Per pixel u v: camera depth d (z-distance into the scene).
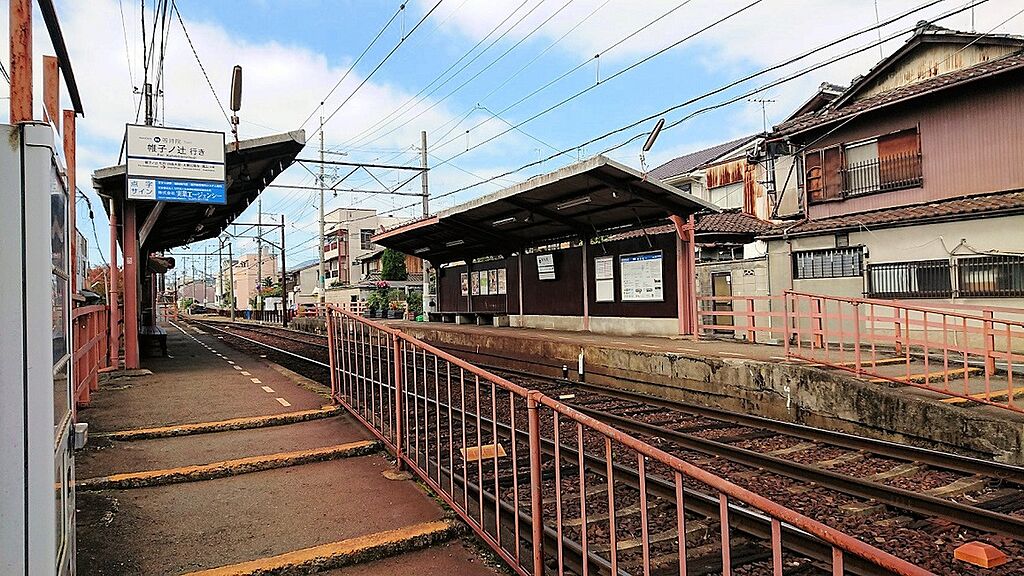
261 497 5.37
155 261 24.23
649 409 10.32
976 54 16.97
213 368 13.30
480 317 23.88
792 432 8.47
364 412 7.59
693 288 15.13
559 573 3.61
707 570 4.40
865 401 8.68
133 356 13.02
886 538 5.08
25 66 2.67
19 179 2.26
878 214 15.35
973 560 4.62
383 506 5.16
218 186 13.34
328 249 61.91
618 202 15.12
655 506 5.70
